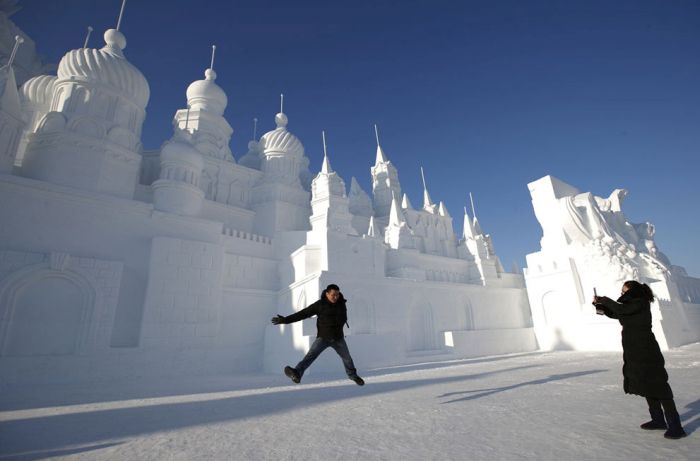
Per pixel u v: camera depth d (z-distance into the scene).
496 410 6.91
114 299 21.64
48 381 18.56
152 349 21.89
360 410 7.58
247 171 39.47
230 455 4.71
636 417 5.99
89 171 24.19
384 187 52.84
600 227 34.22
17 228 19.92
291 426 6.33
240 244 30.69
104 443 5.66
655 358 5.11
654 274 32.75
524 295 40.84
